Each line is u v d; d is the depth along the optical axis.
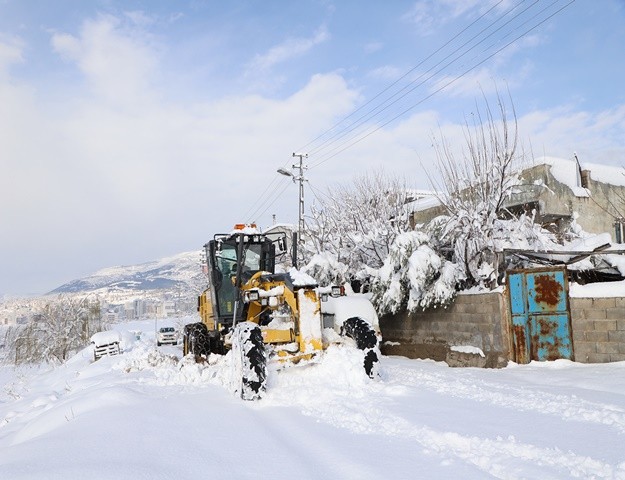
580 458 3.35
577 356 8.03
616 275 9.66
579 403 5.01
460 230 10.23
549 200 15.40
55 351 40.44
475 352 9.22
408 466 3.37
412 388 6.00
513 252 9.37
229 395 6.07
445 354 10.06
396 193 14.51
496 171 10.14
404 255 10.16
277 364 6.20
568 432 4.02
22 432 6.32
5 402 14.73
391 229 12.79
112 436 4.16
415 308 10.16
